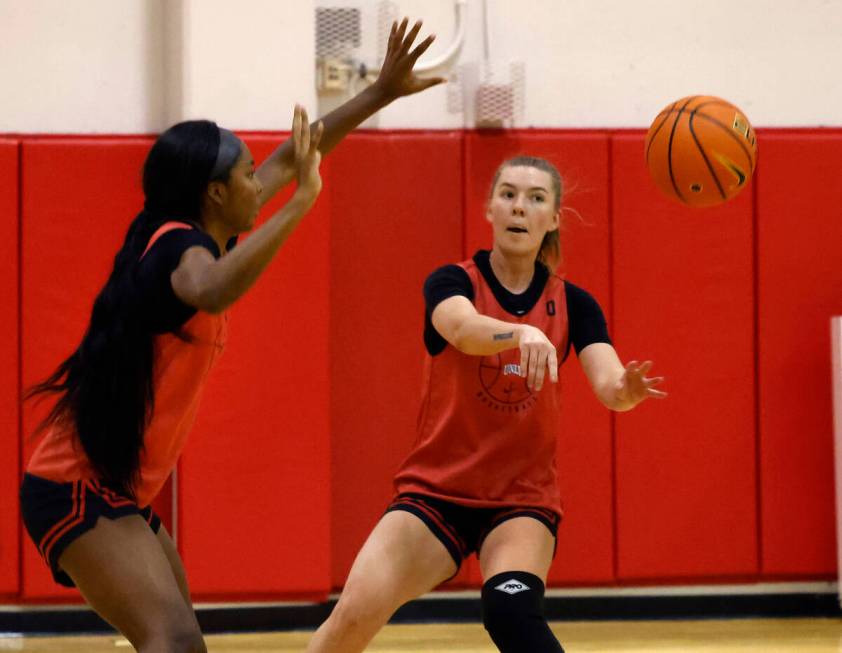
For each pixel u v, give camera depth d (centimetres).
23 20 1923
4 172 1839
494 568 975
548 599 1912
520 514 1027
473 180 1912
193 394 900
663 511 1895
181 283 830
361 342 1908
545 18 1991
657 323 1909
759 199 1930
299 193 838
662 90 1997
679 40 2002
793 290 1928
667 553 1894
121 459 862
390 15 1967
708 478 1905
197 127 918
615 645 1722
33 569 1811
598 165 1916
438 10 1980
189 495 1822
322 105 1955
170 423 891
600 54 1992
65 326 1841
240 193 920
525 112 1977
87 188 1856
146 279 854
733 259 1922
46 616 1842
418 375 1912
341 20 1948
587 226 1909
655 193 1919
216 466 1831
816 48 1994
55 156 1852
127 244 904
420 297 1917
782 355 1922
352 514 1895
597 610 1920
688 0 2002
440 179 1922
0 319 1828
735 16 2008
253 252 809
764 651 1677
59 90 1925
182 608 841
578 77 1989
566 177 1912
